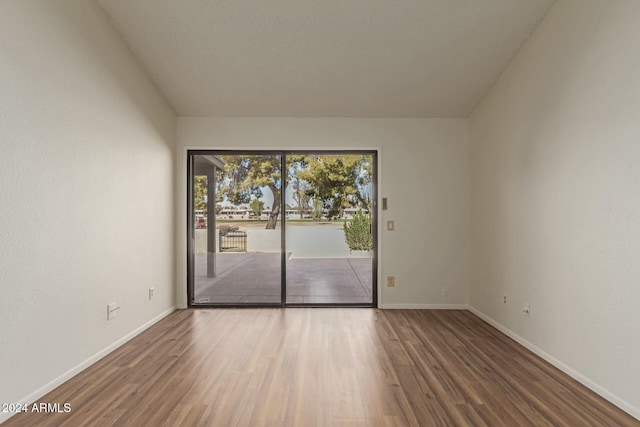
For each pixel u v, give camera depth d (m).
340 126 4.50
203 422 2.01
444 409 2.16
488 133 3.95
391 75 3.75
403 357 2.93
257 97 4.11
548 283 2.90
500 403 2.23
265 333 3.51
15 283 2.13
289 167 4.58
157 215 3.94
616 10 2.24
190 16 3.03
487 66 3.57
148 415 2.08
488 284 3.93
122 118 3.26
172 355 2.96
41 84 2.32
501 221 3.65
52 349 2.40
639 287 2.09
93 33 2.85
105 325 2.98
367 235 4.58
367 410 2.14
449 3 2.88
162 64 3.59
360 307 4.53
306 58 3.51
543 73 2.98
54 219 2.43
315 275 4.57
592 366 2.42
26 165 2.21
